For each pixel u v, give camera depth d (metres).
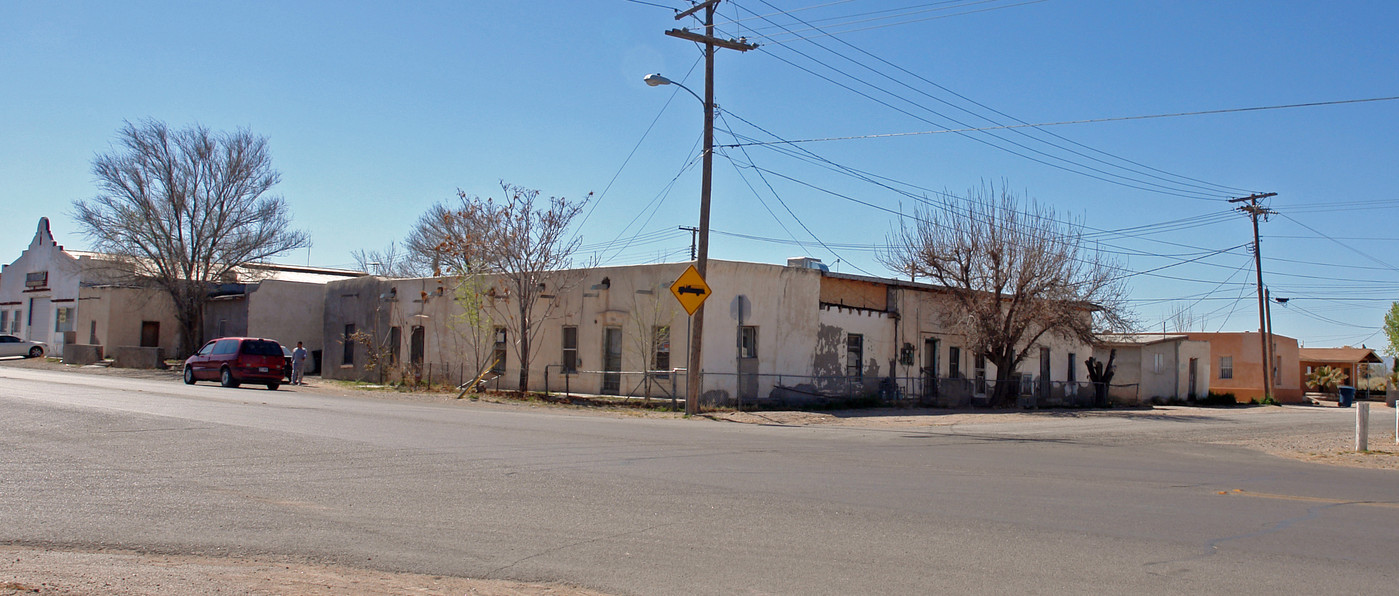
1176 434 21.59
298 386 34.34
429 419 18.23
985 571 6.95
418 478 10.55
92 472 10.55
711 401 27.69
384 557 7.13
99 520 8.13
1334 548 7.95
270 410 19.03
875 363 32.69
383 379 36.03
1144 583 6.68
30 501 8.88
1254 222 45.78
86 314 54.31
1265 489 11.66
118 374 40.56
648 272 29.14
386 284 38.00
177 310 49.38
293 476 10.54
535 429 16.58
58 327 57.31
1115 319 33.91
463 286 31.77
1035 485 11.27
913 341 34.12
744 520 8.64
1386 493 11.60
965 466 13.04
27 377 31.78
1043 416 27.12
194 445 12.94
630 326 29.47
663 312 28.53
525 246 29.72
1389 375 53.34
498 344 33.69
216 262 48.75
